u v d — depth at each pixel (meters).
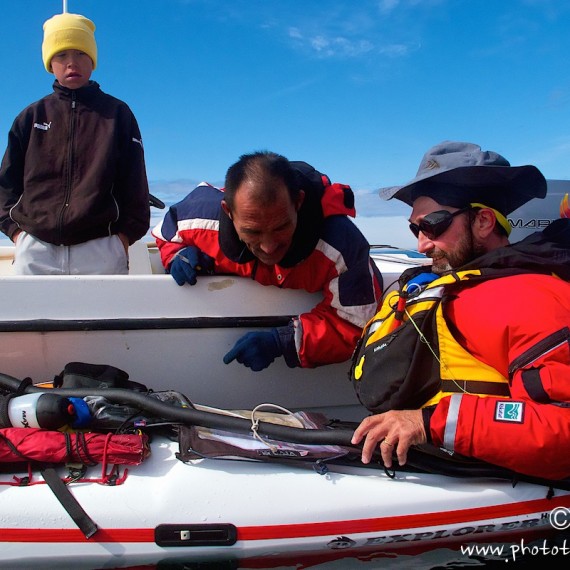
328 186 2.12
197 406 1.98
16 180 2.45
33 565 1.51
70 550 1.51
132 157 2.49
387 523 1.59
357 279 2.10
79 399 1.74
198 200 2.24
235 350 2.10
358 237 2.12
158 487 1.58
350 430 1.67
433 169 1.81
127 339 2.12
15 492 1.54
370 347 1.82
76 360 2.11
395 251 3.83
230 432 1.72
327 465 1.67
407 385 1.67
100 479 1.59
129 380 2.08
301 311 2.25
